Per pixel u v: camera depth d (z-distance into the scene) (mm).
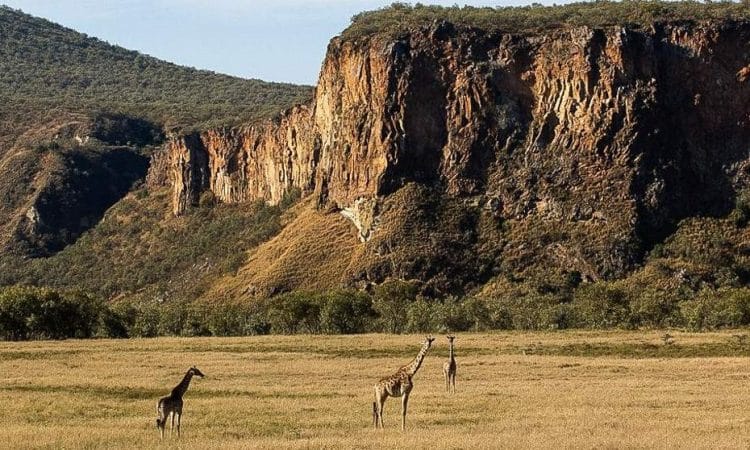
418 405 52094
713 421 45156
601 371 67812
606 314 141625
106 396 58844
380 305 155750
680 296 172375
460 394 55844
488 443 40156
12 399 56531
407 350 90188
